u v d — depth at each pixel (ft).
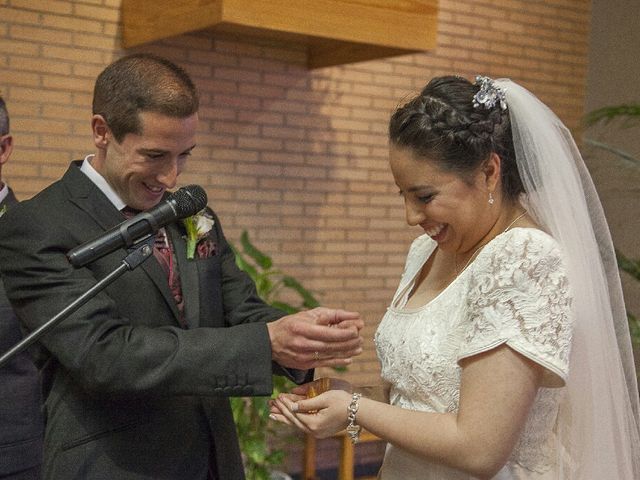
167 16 14.06
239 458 7.55
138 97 6.70
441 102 6.01
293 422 6.53
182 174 16.35
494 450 5.72
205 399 7.25
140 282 6.95
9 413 8.46
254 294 7.98
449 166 5.95
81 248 5.99
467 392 5.86
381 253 18.79
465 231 6.21
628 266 15.46
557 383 5.98
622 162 17.83
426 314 6.44
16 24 14.65
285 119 17.39
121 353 6.46
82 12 15.16
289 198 17.58
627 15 20.49
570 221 6.22
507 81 6.30
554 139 6.31
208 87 16.47
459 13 19.36
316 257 18.02
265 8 12.69
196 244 7.45
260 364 6.63
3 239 6.90
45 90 14.97
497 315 5.78
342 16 13.19
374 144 18.52
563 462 6.42
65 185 7.07
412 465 6.64
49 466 6.82
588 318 6.18
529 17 20.38
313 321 6.63
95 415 6.80
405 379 6.48
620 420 6.51
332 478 18.30
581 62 21.30
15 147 14.76
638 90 20.30
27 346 5.89
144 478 6.82
